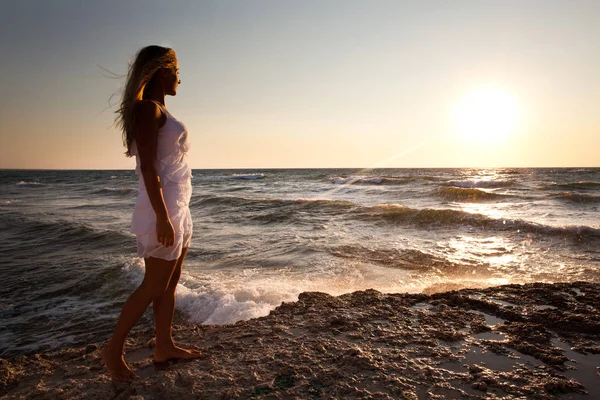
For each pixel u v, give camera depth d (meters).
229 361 2.36
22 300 5.80
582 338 2.68
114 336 2.15
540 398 1.91
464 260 7.78
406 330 2.82
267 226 13.06
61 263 8.05
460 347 2.53
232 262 7.96
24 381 2.32
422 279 6.43
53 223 13.67
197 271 7.25
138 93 2.00
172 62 2.16
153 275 2.12
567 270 7.04
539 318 3.04
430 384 2.05
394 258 7.97
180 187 2.13
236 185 41.41
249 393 1.98
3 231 12.76
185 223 2.22
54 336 4.47
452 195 22.05
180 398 1.98
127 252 8.98
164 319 2.38
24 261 8.40
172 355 2.40
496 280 6.38
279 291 5.59
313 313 3.24
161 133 2.02
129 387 2.10
